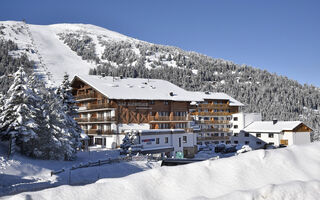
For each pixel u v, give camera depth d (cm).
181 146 5225
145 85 5628
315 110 16300
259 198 637
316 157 952
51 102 3164
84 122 5278
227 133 8075
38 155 2977
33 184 2111
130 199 654
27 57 19962
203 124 7750
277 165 869
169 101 5300
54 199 600
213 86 19262
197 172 796
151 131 4688
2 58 16538
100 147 4753
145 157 3622
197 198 634
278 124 7219
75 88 5781
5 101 3055
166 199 685
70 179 2322
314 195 663
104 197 643
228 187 744
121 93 4738
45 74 18550
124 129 4719
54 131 3055
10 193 1827
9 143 2880
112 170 2755
